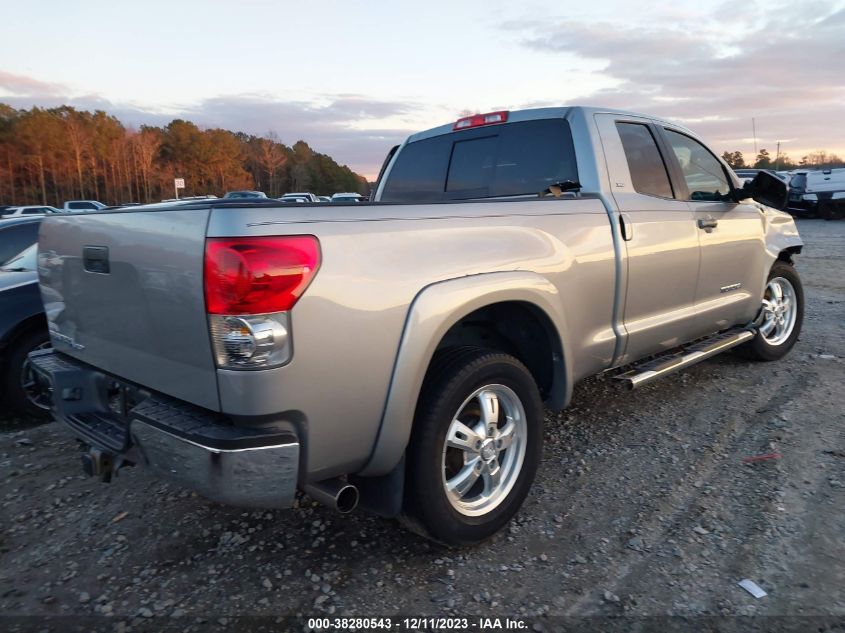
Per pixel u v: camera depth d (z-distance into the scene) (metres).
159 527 3.22
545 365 3.36
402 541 3.03
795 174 23.56
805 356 5.78
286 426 2.26
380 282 2.42
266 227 2.17
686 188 4.42
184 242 2.24
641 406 4.64
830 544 2.85
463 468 2.88
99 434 2.76
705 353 4.45
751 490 3.35
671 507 3.23
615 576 2.70
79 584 2.76
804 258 12.91
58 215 3.06
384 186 4.88
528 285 2.97
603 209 3.59
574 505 3.29
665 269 3.95
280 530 3.15
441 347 2.90
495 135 4.18
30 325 4.81
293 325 2.20
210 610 2.57
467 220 2.83
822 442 3.88
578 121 3.81
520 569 2.78
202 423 2.29
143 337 2.51
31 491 3.64
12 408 4.98
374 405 2.45
